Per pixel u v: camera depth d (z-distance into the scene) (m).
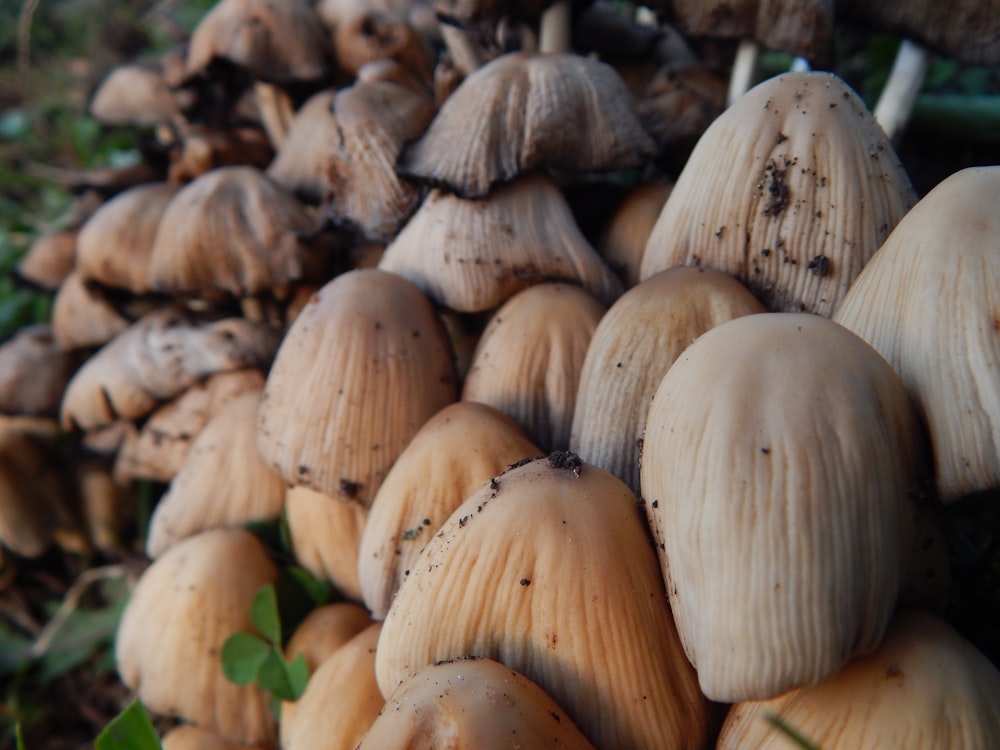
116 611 0.15
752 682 0.05
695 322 0.08
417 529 0.08
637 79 0.13
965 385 0.06
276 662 0.09
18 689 0.14
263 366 0.13
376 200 0.11
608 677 0.06
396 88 0.12
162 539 0.11
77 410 0.14
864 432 0.05
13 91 0.29
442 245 0.10
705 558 0.06
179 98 0.16
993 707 0.06
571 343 0.09
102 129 0.26
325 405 0.09
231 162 0.14
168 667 0.10
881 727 0.06
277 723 0.10
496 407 0.09
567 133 0.09
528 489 0.07
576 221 0.11
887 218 0.08
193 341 0.13
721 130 0.08
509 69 0.10
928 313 0.06
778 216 0.08
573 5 0.12
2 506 0.15
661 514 0.06
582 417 0.08
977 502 0.07
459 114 0.10
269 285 0.12
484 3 0.11
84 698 0.14
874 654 0.06
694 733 0.06
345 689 0.08
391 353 0.09
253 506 0.11
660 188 0.10
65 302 0.15
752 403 0.06
